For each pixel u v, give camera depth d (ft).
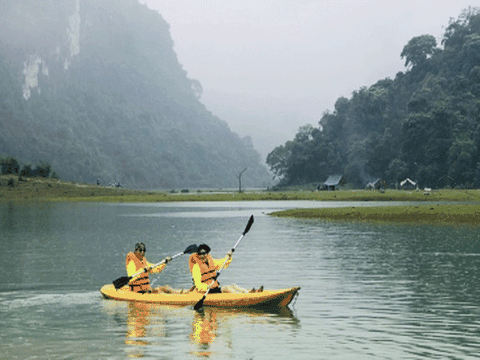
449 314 37.70
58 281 53.21
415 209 146.41
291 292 39.19
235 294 40.52
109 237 101.09
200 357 28.07
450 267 60.03
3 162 409.08
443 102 607.78
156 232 111.75
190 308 40.63
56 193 367.86
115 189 416.67
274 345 30.19
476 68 653.71
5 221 147.33
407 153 607.78
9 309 40.52
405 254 71.61
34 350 29.48
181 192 615.98
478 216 128.06
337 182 634.84
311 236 99.40
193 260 42.37
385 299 43.09
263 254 73.67
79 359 27.78
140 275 45.01
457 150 550.77
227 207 251.19
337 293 45.70
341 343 30.50
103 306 41.52
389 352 28.71
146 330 33.96
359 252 74.54
